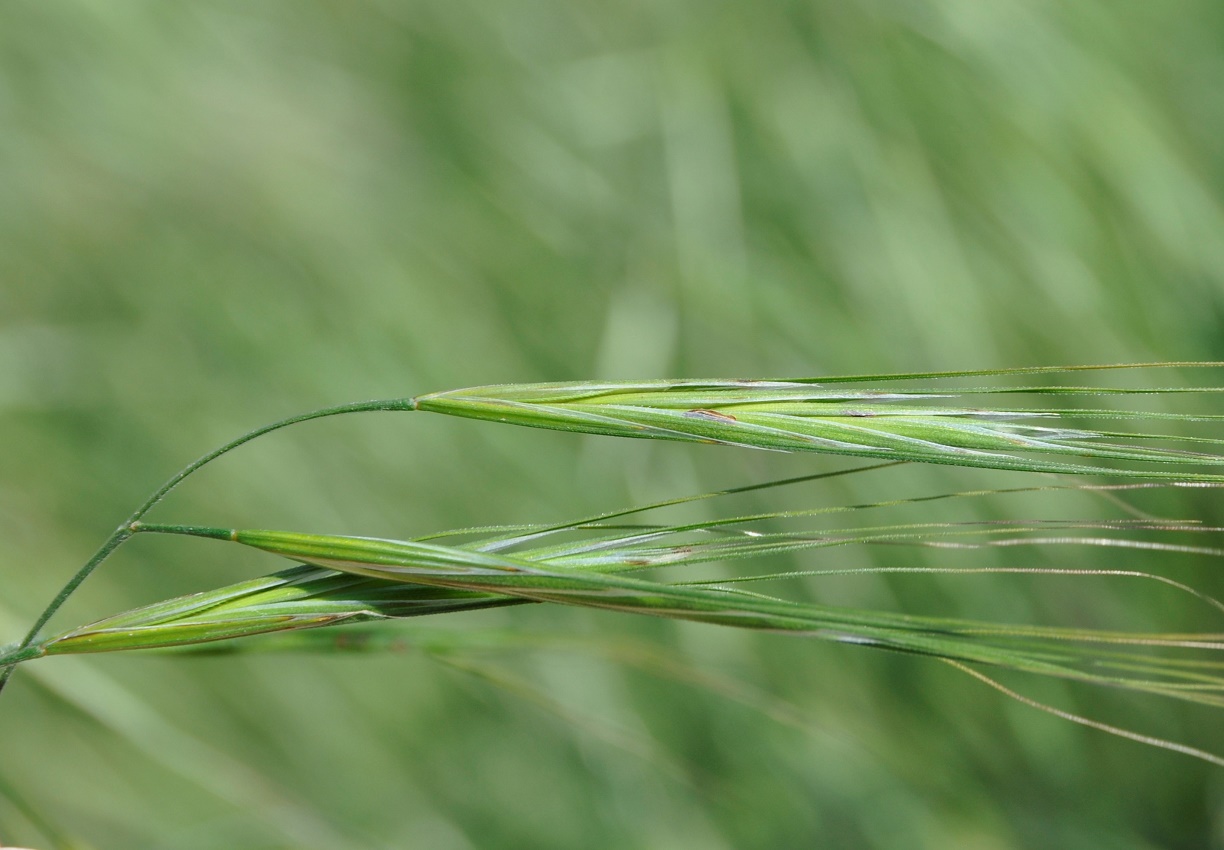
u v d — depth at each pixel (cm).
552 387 22
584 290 41
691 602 21
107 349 43
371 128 44
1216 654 35
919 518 36
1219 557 35
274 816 29
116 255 43
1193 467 34
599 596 21
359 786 39
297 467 41
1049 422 23
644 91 41
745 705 36
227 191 43
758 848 36
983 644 21
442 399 22
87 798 37
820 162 38
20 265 43
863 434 22
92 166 43
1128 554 35
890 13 36
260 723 39
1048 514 36
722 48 39
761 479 38
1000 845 35
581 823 37
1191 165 35
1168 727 36
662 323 39
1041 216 36
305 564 22
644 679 37
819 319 37
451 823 38
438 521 39
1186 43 36
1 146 43
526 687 25
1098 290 35
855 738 33
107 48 42
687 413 22
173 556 41
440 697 40
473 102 42
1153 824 35
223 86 43
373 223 42
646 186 42
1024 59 35
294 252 42
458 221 42
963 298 35
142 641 22
